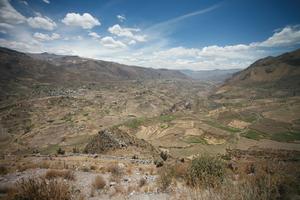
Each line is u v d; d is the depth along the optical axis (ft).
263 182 27.40
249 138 410.31
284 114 596.70
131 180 42.45
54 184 27.91
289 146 340.18
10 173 47.21
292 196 26.16
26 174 45.34
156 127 496.64
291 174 33.50
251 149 312.29
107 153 173.37
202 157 38.34
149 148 193.57
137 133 481.46
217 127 476.95
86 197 30.53
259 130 459.73
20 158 99.04
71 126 650.43
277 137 409.90
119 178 43.29
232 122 545.03
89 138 522.47
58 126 653.71
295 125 486.79
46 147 469.57
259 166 41.47
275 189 27.02
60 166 59.26
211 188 29.37
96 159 101.86
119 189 34.53
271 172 37.24
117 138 194.29
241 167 47.67
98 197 30.91
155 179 42.75
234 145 362.12
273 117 570.87
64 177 41.60
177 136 432.25
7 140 565.94
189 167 39.11
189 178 36.24
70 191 29.12
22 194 25.99
